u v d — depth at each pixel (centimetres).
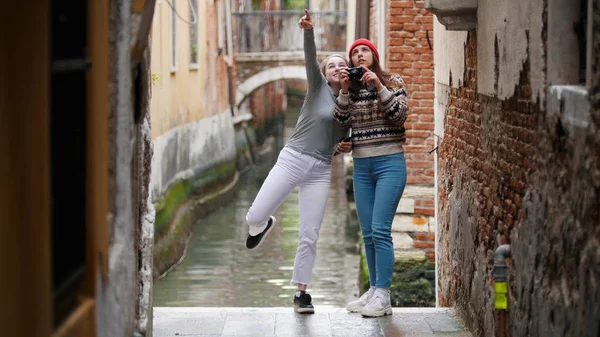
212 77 2945
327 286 1589
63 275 412
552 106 548
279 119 4869
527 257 602
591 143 473
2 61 327
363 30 1931
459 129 882
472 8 773
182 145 2362
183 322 818
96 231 453
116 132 507
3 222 327
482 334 743
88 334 433
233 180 3102
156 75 1955
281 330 793
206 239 2142
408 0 1463
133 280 561
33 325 358
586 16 551
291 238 2069
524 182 620
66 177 416
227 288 1598
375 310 829
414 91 1474
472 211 804
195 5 2648
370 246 840
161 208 1889
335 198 2702
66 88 416
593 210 467
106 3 479
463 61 859
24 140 348
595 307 458
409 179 1480
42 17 370
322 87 827
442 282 981
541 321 563
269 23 3744
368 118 804
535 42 592
